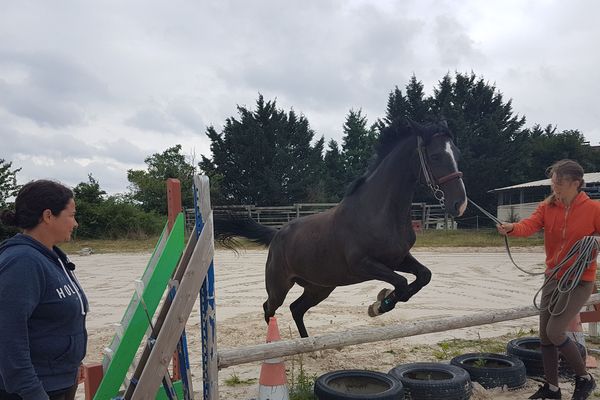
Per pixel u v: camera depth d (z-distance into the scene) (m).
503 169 32.16
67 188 2.27
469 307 8.11
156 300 2.77
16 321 1.91
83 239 25.70
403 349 5.68
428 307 8.12
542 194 29.02
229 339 6.18
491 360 4.66
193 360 5.37
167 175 34.31
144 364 2.77
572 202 3.67
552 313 3.64
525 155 34.31
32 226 2.17
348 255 4.25
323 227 4.54
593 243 3.46
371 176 4.40
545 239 3.89
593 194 21.88
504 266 13.91
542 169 37.09
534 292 9.61
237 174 37.44
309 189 37.12
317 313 7.73
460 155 4.34
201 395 4.23
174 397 2.89
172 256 2.90
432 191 4.23
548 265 3.84
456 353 5.44
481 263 14.70
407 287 4.10
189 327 6.89
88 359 5.48
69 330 2.18
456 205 4.04
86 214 26.06
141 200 33.59
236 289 10.38
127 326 2.80
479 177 31.27
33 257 2.03
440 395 3.73
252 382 4.59
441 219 27.91
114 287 10.84
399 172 4.23
